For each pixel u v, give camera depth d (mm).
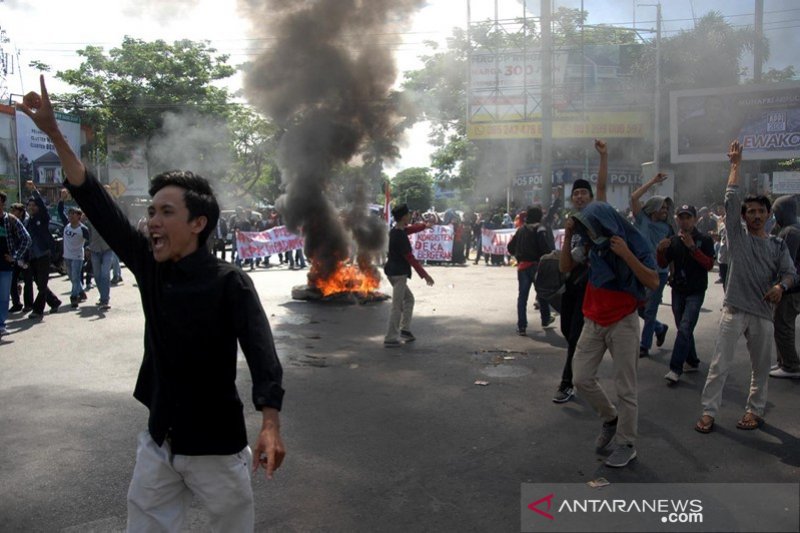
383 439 4586
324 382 6109
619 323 4051
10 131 21172
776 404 5281
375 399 5559
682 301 6055
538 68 23250
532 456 4258
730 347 4637
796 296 5855
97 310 10195
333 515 3451
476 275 15953
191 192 2244
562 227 19781
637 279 4008
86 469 4074
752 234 4688
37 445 4484
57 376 6320
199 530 3312
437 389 5855
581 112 23625
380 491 3744
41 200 9617
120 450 4395
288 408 5312
